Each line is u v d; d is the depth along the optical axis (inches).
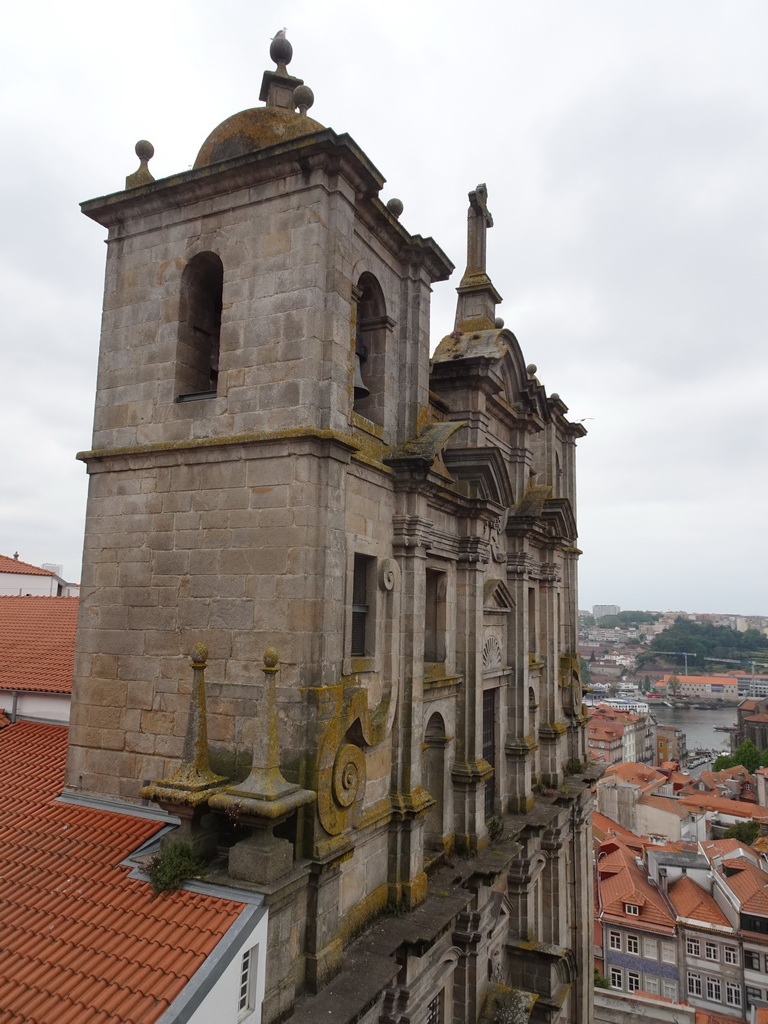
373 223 637.9
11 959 416.8
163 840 486.9
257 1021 423.2
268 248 572.4
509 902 930.7
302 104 609.0
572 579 1348.4
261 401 559.5
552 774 1110.4
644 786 3858.3
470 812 778.2
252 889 441.4
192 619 565.3
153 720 575.5
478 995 762.8
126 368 636.1
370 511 612.1
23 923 447.8
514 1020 745.0
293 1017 452.8
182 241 621.3
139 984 387.9
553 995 902.4
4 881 495.2
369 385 669.9
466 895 661.9
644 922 2493.8
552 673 1149.1
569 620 1332.4
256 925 427.8
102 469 629.6
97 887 476.4
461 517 803.4
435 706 741.3
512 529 1003.9
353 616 603.8
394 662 629.9
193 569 570.3
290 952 463.5
